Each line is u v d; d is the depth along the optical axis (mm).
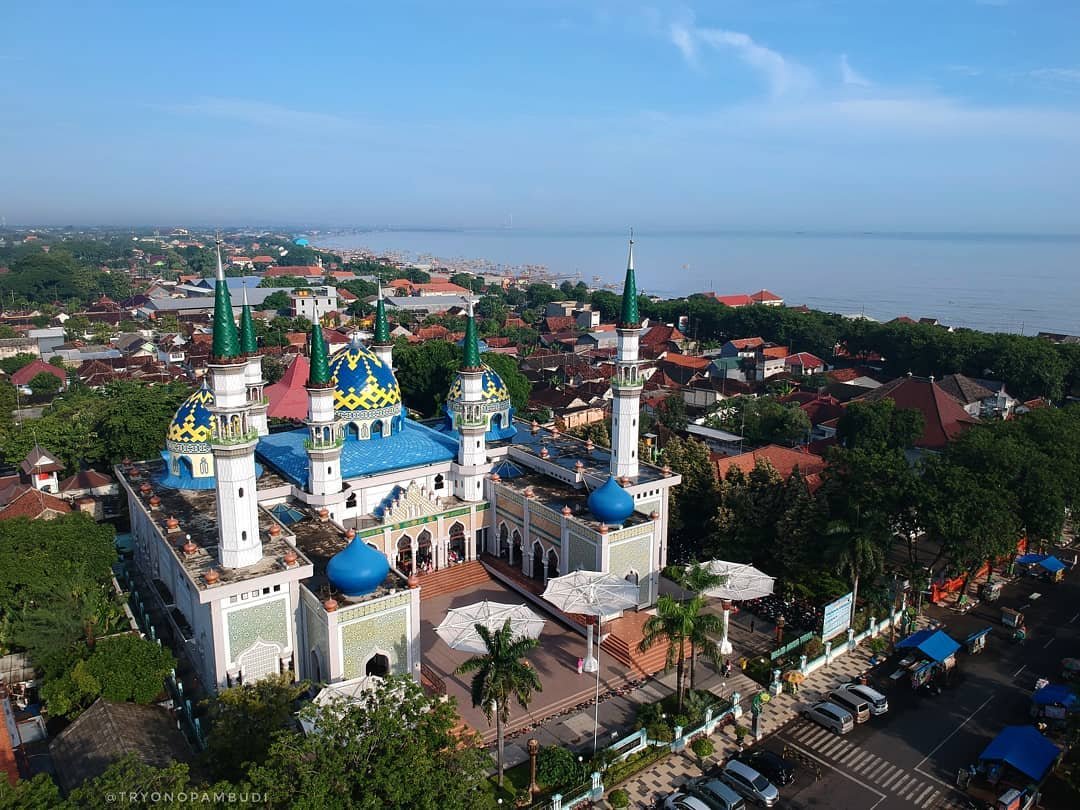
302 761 32281
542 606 65562
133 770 30969
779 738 49188
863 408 100312
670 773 45844
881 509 62375
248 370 74250
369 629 49656
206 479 67312
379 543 66812
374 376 74000
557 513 64688
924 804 43375
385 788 31141
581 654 58875
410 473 71250
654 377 151875
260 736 39312
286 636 51375
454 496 75062
